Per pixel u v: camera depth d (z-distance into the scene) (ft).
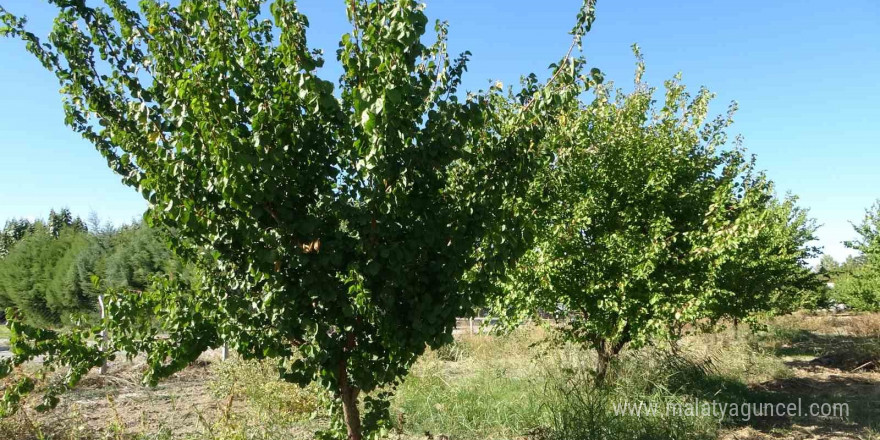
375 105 9.02
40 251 75.82
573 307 23.11
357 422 11.71
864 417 24.08
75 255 70.18
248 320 10.70
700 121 25.29
